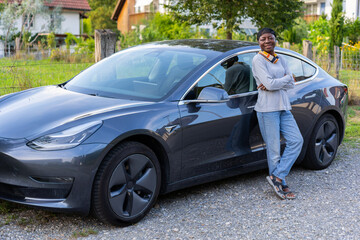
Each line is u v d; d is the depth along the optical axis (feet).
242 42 16.19
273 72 13.60
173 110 12.53
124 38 74.18
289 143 14.12
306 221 12.50
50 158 10.53
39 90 14.49
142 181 11.92
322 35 71.56
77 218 12.06
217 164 13.82
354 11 98.22
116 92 13.48
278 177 14.19
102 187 11.03
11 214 12.03
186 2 40.63
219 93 12.75
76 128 11.02
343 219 12.69
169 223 12.08
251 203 13.78
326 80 17.69
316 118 16.63
